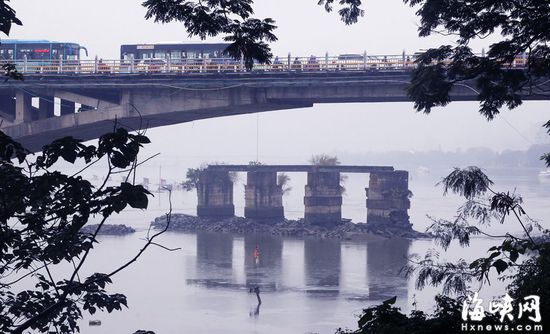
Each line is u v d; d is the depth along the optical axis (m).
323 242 102.56
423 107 23.64
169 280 70.62
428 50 23.98
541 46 21.81
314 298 62.12
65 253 12.95
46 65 78.44
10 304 13.54
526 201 185.62
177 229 117.75
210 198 124.25
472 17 22.22
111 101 81.62
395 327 12.25
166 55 84.38
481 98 23.25
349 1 24.39
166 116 74.75
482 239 100.12
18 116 75.56
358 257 86.50
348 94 69.62
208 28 16.73
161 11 16.75
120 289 65.31
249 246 97.31
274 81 69.88
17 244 12.83
